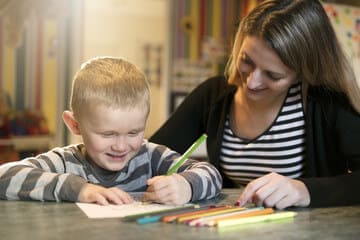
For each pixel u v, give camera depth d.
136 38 5.63
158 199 0.89
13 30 2.95
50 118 3.06
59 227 0.69
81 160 1.06
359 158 1.10
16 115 2.97
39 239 0.62
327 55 1.08
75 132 1.05
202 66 3.37
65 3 3.06
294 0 1.06
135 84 0.98
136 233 0.66
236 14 3.40
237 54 1.15
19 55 2.98
